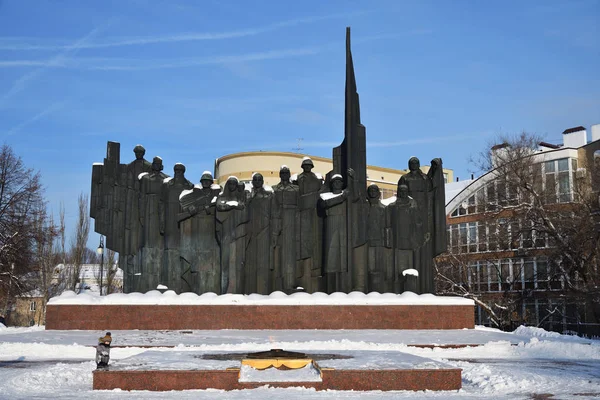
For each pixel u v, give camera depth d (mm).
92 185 32406
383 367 16359
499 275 50250
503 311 48000
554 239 43562
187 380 15773
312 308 29438
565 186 53406
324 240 30891
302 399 14227
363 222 30828
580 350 24609
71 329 29406
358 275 30641
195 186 31688
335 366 16562
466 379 17625
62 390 15820
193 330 28969
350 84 31812
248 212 31297
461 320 30000
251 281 31031
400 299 29875
